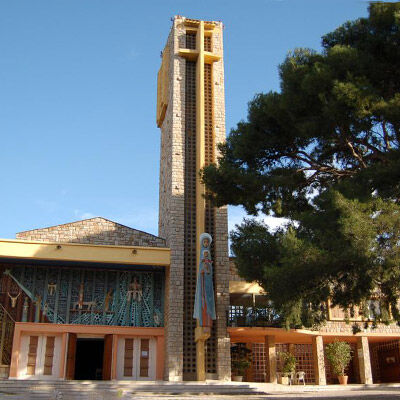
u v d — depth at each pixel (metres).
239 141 20.84
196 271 28.11
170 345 26.14
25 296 27.36
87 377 32.78
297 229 17.98
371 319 29.03
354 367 31.22
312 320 23.50
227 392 22.61
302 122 18.84
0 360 25.83
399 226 14.95
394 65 18.44
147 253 27.73
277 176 19.78
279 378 28.58
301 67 19.09
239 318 27.11
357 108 17.00
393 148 17.80
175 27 32.91
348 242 15.32
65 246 26.95
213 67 32.44
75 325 26.80
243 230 21.16
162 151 34.41
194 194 29.78
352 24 20.27
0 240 26.30
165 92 33.53
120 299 28.28
